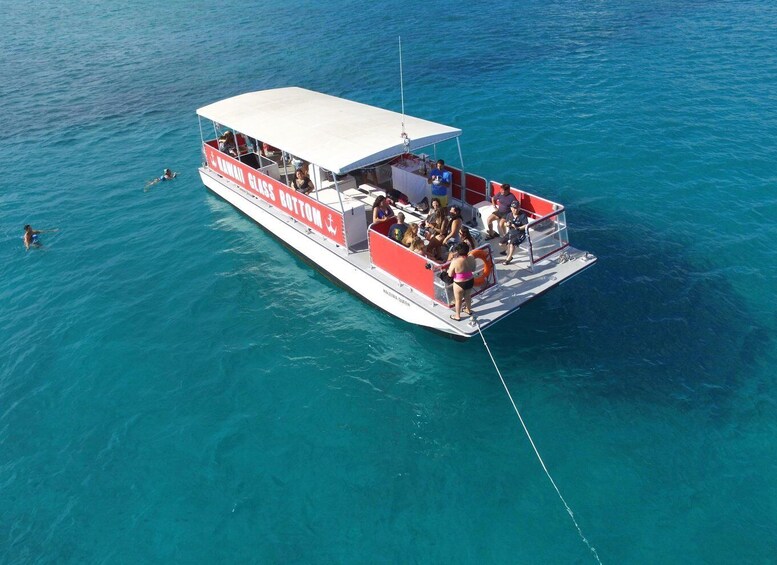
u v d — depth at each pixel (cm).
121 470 1147
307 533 1003
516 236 1347
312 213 1591
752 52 3247
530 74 3306
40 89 3806
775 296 1460
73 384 1372
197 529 1024
